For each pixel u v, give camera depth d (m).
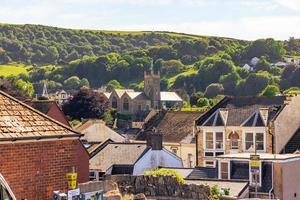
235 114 74.56
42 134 25.00
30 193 24.44
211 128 74.62
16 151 23.94
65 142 25.98
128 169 70.69
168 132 94.88
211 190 39.03
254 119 72.56
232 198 37.94
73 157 26.38
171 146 91.25
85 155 52.91
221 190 44.91
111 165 71.31
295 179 51.88
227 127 73.81
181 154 90.25
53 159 25.45
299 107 72.94
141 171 71.31
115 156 72.56
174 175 40.59
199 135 75.38
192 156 89.31
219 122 74.50
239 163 54.47
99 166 71.56
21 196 24.05
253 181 50.62
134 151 72.94
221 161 55.25
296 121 72.50
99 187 29.94
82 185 28.92
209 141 74.81
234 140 73.38
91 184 29.47
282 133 71.38
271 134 70.75
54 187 25.50
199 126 75.31
